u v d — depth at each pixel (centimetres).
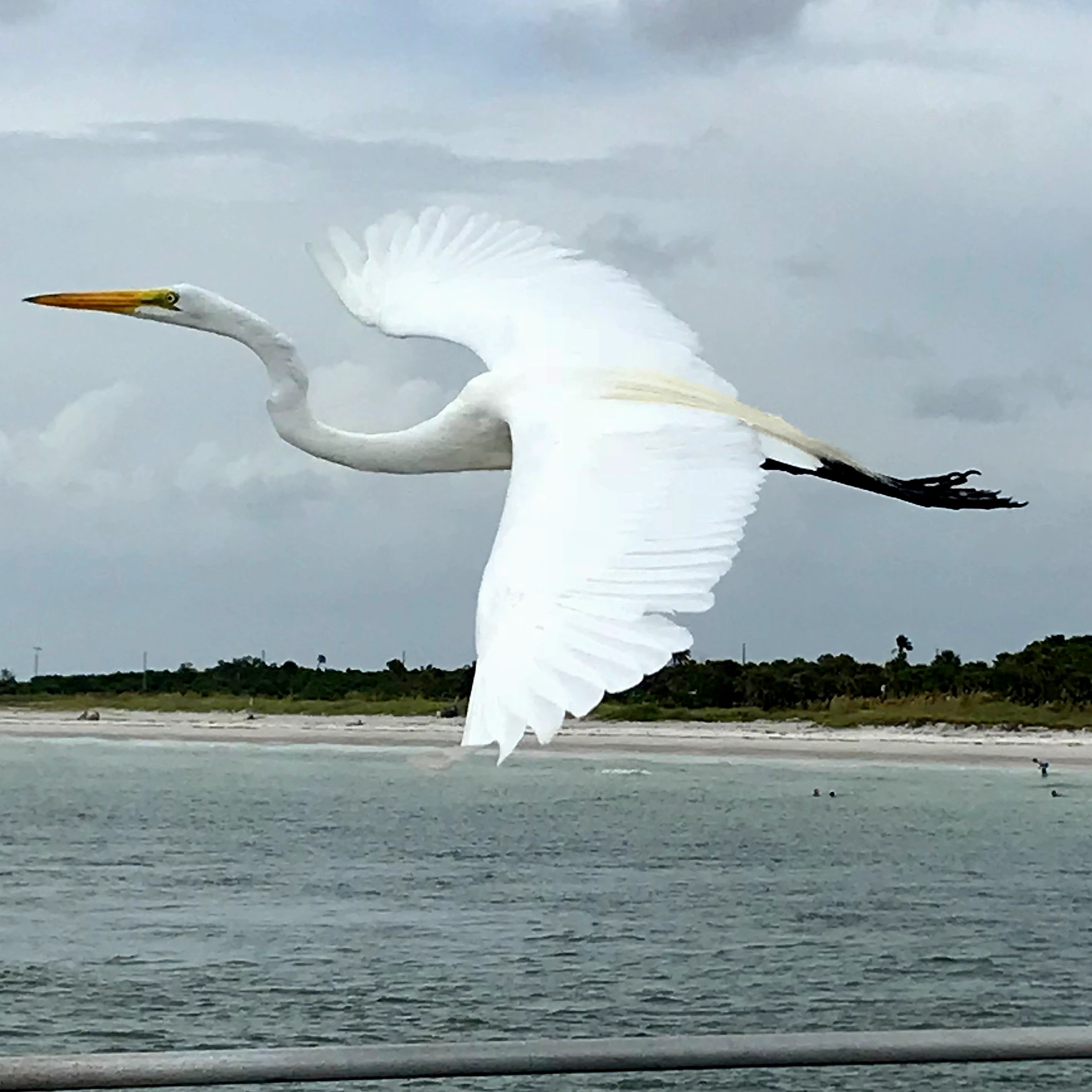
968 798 5472
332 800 5300
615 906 2828
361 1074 304
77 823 4381
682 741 8331
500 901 2898
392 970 2214
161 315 610
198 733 9525
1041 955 2358
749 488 399
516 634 333
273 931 2530
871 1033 316
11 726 10050
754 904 2870
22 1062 298
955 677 9200
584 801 5281
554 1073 307
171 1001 2019
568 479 405
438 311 560
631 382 467
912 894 3031
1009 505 634
